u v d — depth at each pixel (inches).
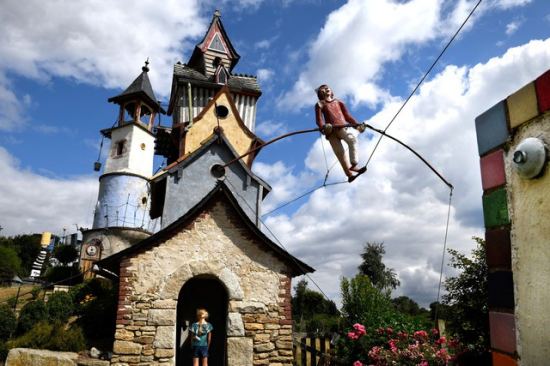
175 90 970.1
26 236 2325.3
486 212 109.3
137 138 1334.9
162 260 418.0
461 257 356.5
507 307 98.5
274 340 416.8
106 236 1187.3
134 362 380.5
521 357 92.7
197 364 394.9
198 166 728.3
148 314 396.8
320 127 237.6
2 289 1187.3
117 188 1267.2
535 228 92.2
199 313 413.4
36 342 430.9
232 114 824.9
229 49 1038.4
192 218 438.9
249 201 729.0
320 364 437.7
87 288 705.0
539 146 91.7
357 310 655.8
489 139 111.4
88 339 455.2
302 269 452.8
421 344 352.2
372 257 1710.1
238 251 438.9
